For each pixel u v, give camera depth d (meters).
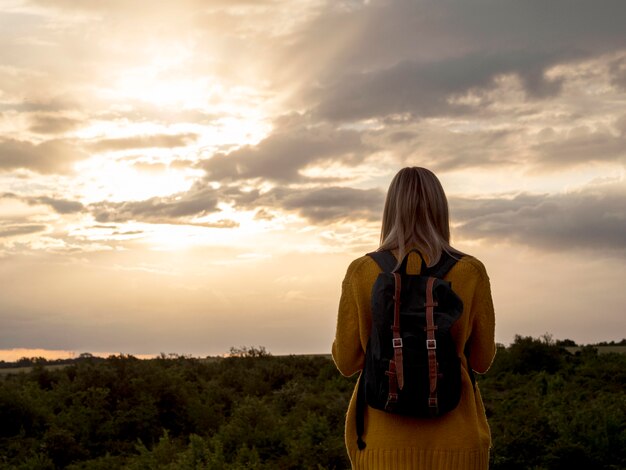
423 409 2.74
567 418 10.98
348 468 10.38
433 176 3.17
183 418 16.83
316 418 13.09
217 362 27.25
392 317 2.78
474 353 3.12
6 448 13.97
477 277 3.02
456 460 2.83
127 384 17.47
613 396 13.56
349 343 3.09
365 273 3.06
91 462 13.03
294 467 10.61
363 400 3.00
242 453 11.17
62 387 17.66
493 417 11.97
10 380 19.88
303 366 26.25
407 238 3.07
